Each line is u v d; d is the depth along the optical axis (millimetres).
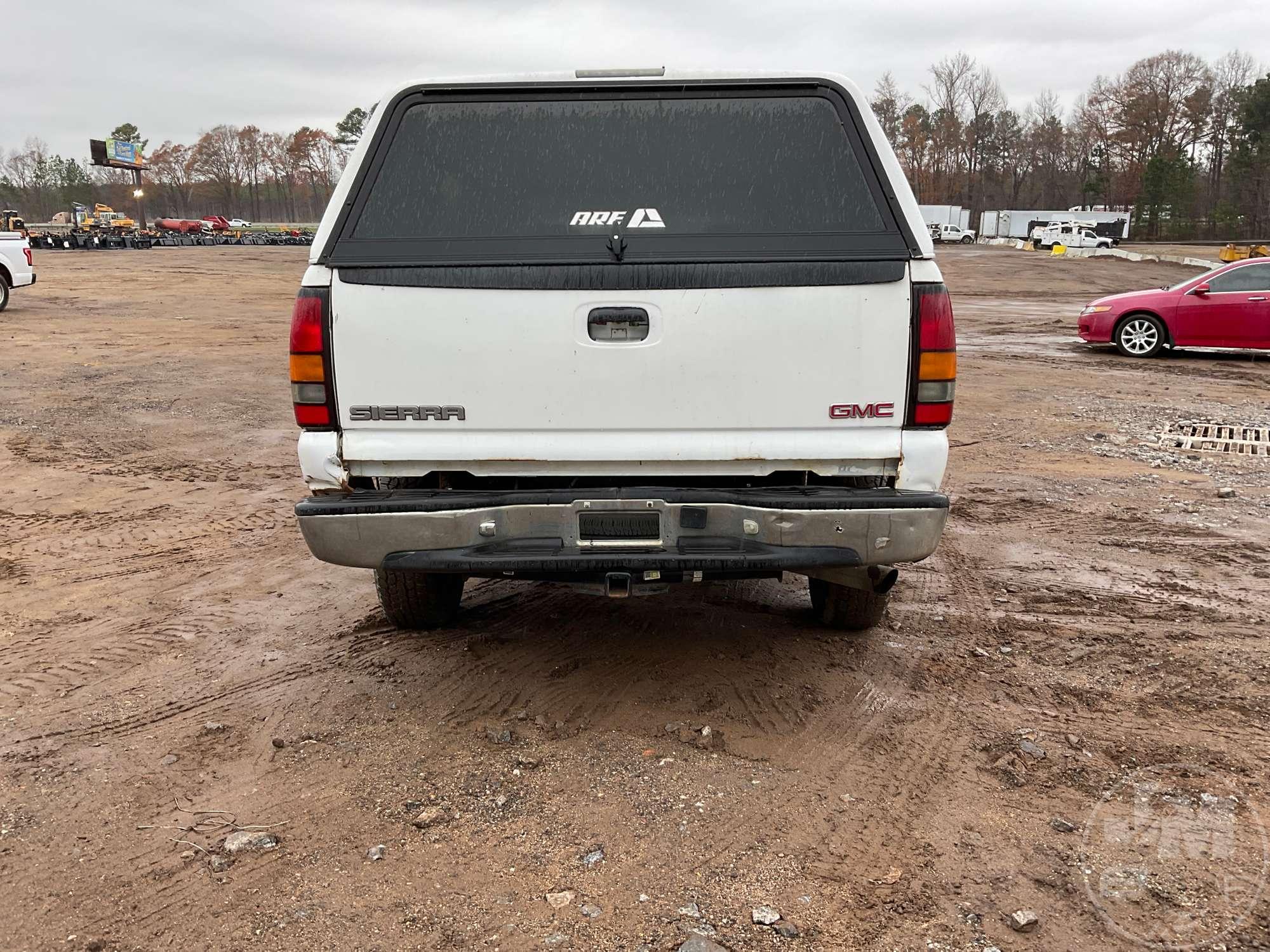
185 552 5574
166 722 3504
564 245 3107
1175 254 55875
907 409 3131
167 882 2590
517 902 2498
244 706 3615
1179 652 4145
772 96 3281
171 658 4078
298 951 2332
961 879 2607
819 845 2756
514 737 3352
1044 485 7129
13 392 10484
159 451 8094
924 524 3121
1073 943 2359
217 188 147000
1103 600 4781
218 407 9961
